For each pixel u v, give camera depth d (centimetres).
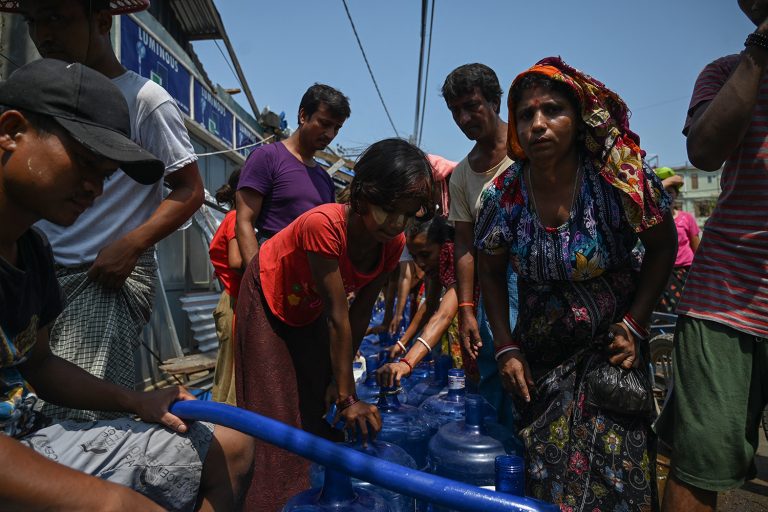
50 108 121
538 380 186
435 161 385
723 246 179
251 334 218
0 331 130
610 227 175
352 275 201
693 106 192
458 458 204
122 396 155
